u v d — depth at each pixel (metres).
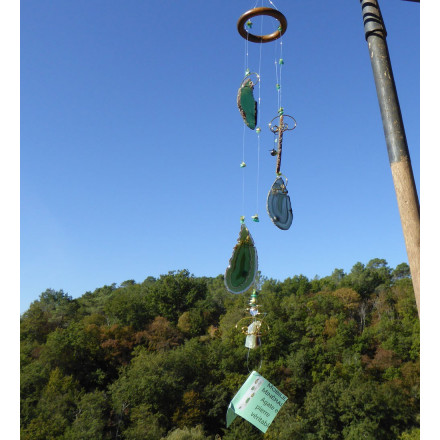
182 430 29.84
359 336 40.06
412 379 33.97
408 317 43.81
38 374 32.31
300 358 35.84
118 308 49.16
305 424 29.91
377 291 54.59
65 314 51.72
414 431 30.06
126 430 29.42
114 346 40.97
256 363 36.97
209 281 71.31
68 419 28.91
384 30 2.99
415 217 2.50
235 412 4.29
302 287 57.28
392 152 2.68
